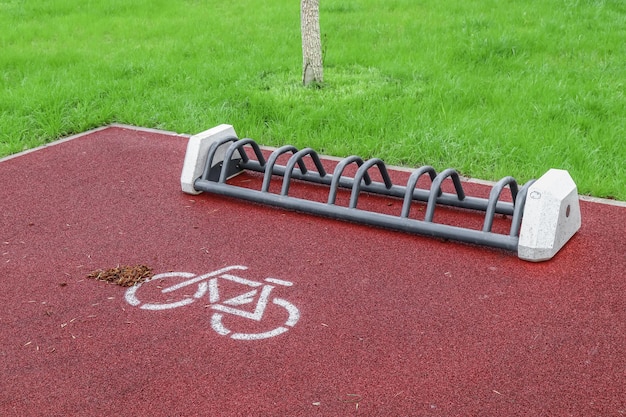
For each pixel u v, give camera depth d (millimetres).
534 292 4879
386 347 4238
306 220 6148
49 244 5777
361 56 11070
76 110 9211
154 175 7312
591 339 4309
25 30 13273
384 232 5875
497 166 7277
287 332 4418
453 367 4035
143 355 4199
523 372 3982
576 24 12344
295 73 10445
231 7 15164
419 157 7582
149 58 11398
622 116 8336
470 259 5379
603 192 6574
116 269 5242
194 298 4863
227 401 3764
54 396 3842
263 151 7961
